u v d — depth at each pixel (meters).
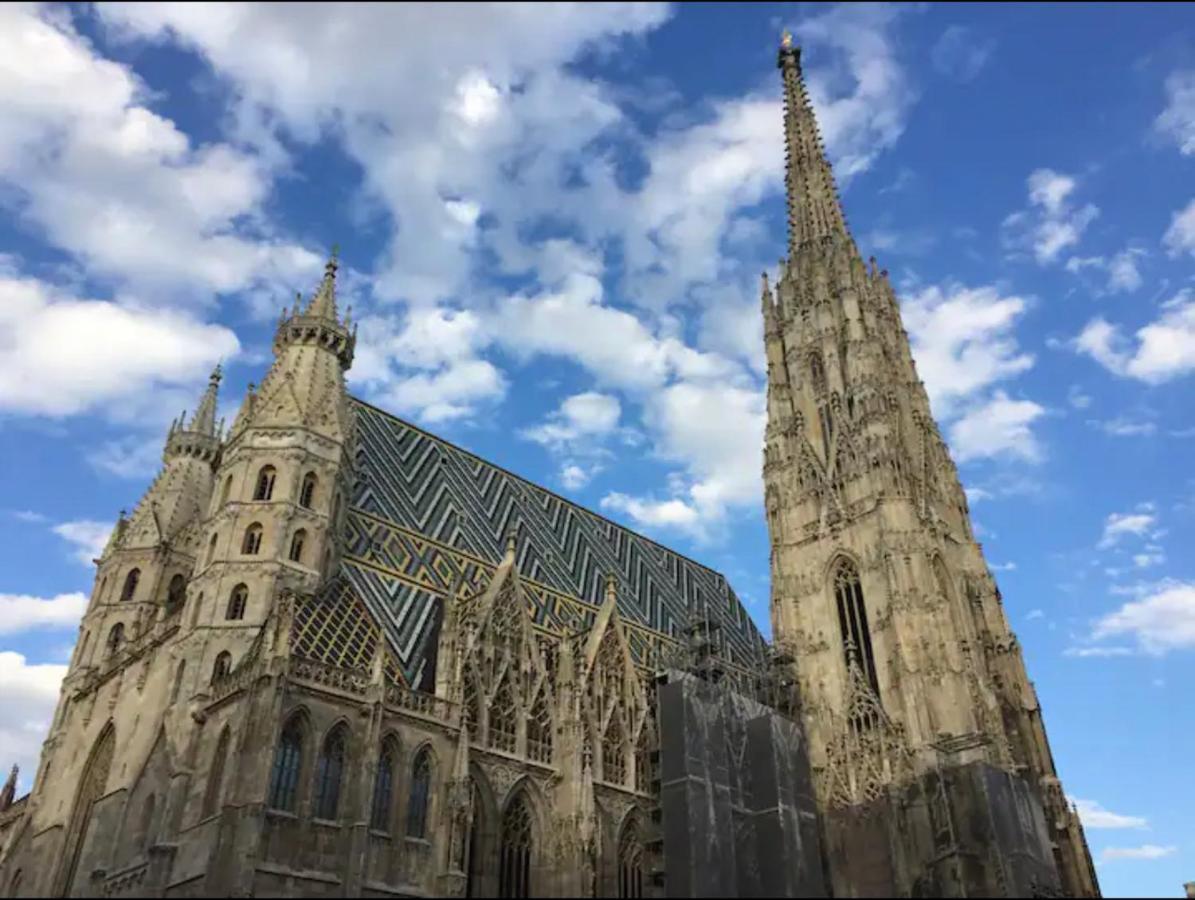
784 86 139.50
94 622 87.81
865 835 81.31
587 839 70.75
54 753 80.69
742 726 82.69
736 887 72.62
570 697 78.56
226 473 77.25
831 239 120.38
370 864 59.56
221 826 54.56
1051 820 86.88
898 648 87.06
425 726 66.69
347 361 88.38
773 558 104.69
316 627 68.25
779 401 113.31
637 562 116.50
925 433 110.12
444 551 89.56
